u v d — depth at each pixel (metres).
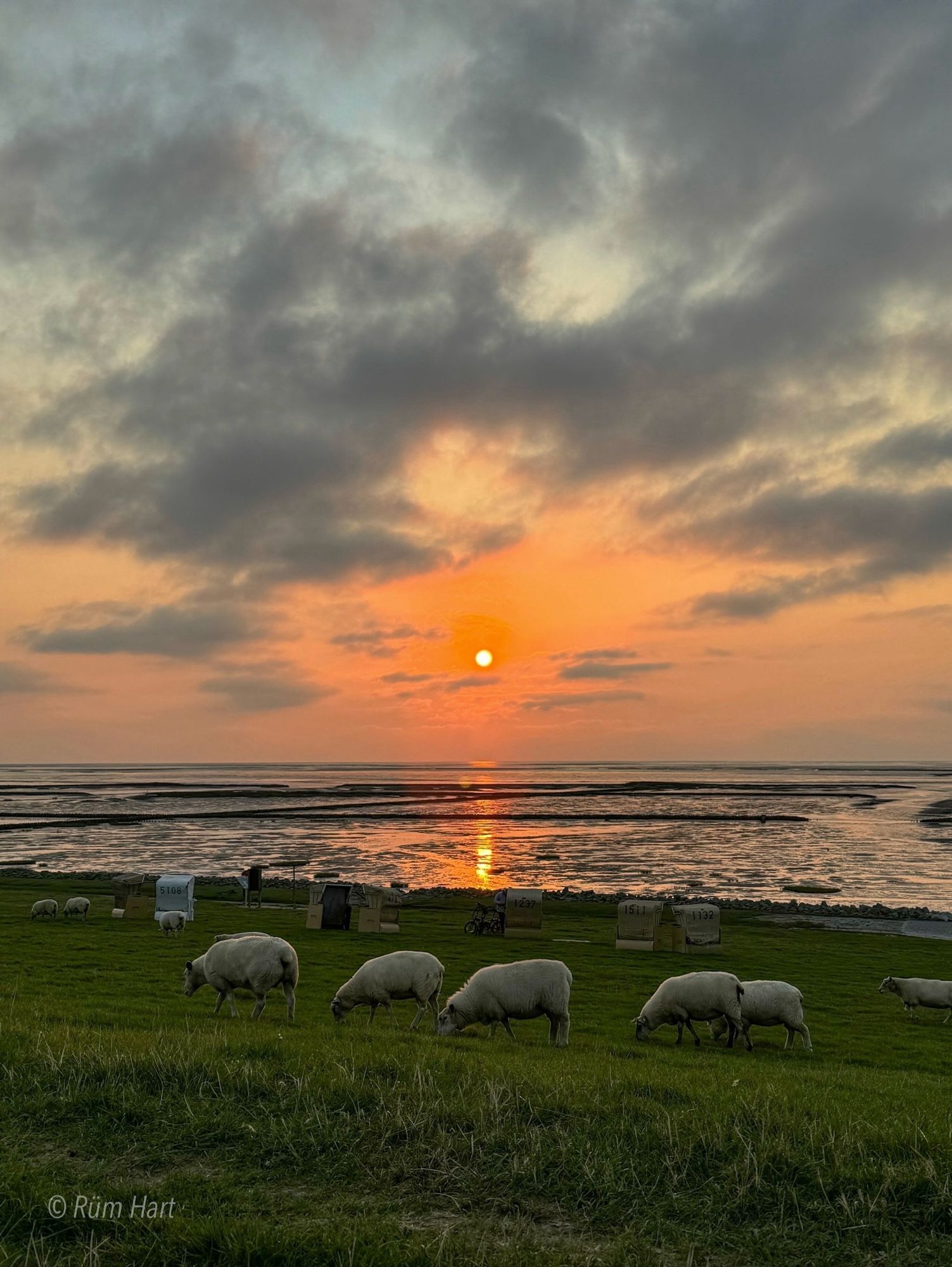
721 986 24.09
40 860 106.50
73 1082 10.44
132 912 58.75
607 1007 32.34
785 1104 11.46
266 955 21.61
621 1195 8.08
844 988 40.06
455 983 36.47
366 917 56.72
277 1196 7.95
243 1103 9.99
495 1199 8.01
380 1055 13.17
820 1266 7.04
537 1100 10.34
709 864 104.75
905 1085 19.06
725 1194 8.09
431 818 173.12
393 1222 7.42
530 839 133.25
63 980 32.22
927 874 97.06
